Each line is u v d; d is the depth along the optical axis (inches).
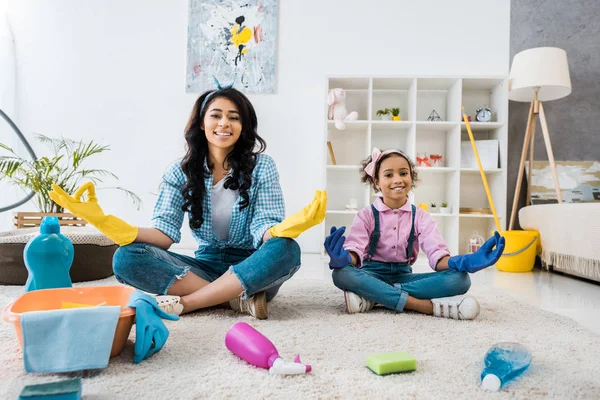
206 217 58.7
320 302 63.0
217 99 56.5
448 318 54.7
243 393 30.3
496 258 53.2
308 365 34.2
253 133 59.2
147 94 141.7
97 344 33.2
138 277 52.0
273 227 52.9
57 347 32.8
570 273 97.6
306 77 140.2
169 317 39.0
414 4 138.6
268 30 139.6
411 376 34.1
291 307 59.1
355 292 56.6
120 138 142.0
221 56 140.0
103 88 142.2
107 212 142.3
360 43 139.3
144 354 36.2
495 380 31.7
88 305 43.3
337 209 139.5
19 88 142.4
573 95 132.4
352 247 60.6
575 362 37.9
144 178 142.0
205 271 59.7
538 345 42.7
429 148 138.2
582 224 90.7
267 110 140.3
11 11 142.5
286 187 140.5
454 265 56.2
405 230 63.4
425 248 62.0
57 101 142.3
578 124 131.9
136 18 141.9
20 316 33.5
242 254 60.9
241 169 57.4
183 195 57.1
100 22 142.3
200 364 35.9
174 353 38.6
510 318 54.5
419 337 45.0
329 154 138.6
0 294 65.5
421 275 60.9
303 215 50.4
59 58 142.4
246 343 36.0
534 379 33.7
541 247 108.1
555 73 114.3
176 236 56.6
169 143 141.8
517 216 132.4
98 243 79.7
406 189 64.2
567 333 47.4
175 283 53.2
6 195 136.3
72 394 26.1
